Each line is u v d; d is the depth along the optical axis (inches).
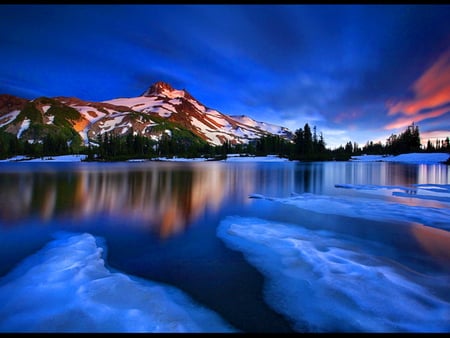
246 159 3752.5
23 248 281.4
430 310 168.6
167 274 224.8
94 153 4751.5
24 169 1750.7
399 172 1462.8
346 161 3378.4
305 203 532.4
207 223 386.6
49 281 203.6
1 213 444.1
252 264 242.8
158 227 365.4
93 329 153.8
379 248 281.9
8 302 177.6
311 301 182.2
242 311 172.6
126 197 612.4
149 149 5182.1
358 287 195.2
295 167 2026.3
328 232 339.0
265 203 542.0
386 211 455.8
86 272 219.6
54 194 650.2
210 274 224.1
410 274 219.5
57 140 5487.2
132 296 186.2
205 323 160.6
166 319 163.0
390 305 174.1
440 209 468.8
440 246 288.5
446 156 2866.6
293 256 258.5
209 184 884.0
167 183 905.5
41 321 159.9
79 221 396.8
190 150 5275.6
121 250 279.7
